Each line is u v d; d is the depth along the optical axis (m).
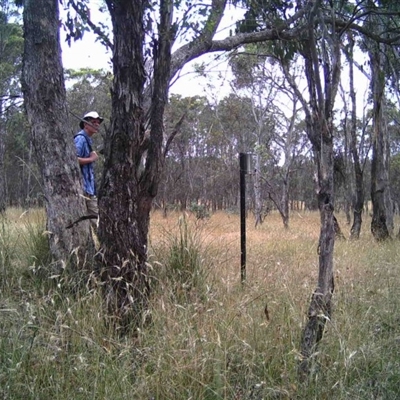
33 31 4.64
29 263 4.79
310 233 12.50
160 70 3.87
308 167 32.34
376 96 11.95
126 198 3.83
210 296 3.99
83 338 3.15
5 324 3.30
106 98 22.83
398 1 4.94
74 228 4.62
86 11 4.87
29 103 4.70
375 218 12.16
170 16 3.97
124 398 2.77
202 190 33.25
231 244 7.71
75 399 2.76
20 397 2.77
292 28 5.07
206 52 5.39
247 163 5.54
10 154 24.52
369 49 7.61
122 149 3.80
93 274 3.97
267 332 3.46
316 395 2.93
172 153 29.55
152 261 4.57
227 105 27.12
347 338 3.61
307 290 4.45
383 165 12.16
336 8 4.57
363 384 3.15
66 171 4.69
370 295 4.93
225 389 2.85
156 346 3.21
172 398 2.87
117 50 3.77
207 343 3.17
